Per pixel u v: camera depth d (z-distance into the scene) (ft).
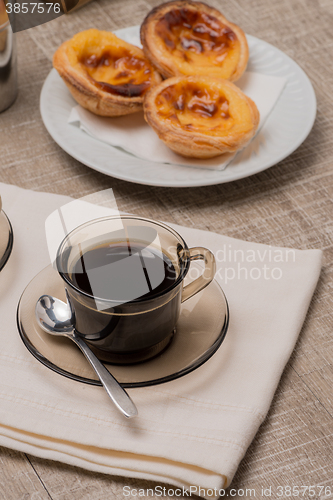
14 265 2.21
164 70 2.60
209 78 2.54
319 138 2.58
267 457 2.02
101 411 2.02
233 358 2.09
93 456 1.98
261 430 2.05
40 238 2.26
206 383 2.06
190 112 2.53
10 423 2.00
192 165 2.43
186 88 2.54
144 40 2.62
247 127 2.45
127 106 2.52
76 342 2.05
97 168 2.39
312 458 2.02
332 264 2.29
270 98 2.59
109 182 2.46
